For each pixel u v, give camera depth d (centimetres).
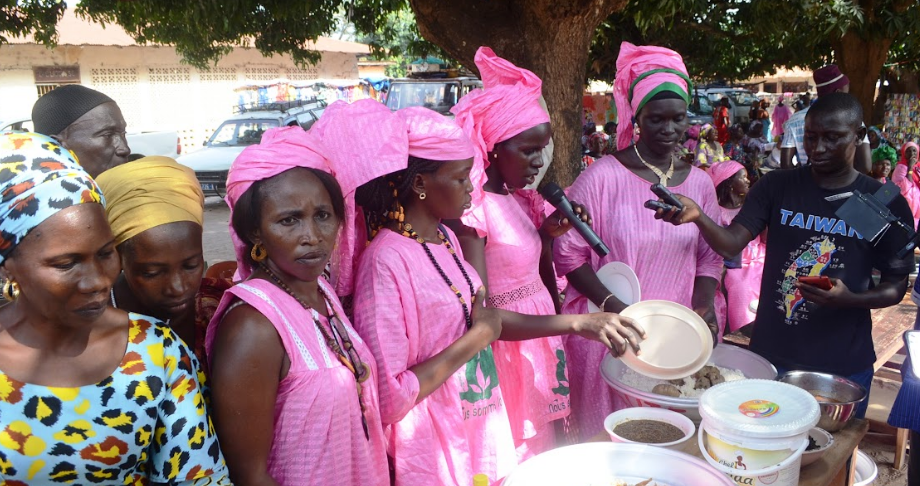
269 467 148
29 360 115
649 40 1019
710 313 270
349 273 187
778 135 1480
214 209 1109
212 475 133
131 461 124
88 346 120
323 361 149
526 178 246
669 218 240
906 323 373
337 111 184
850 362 246
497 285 246
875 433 386
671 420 198
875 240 239
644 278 269
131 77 1909
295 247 146
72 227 109
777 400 176
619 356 202
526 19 428
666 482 168
